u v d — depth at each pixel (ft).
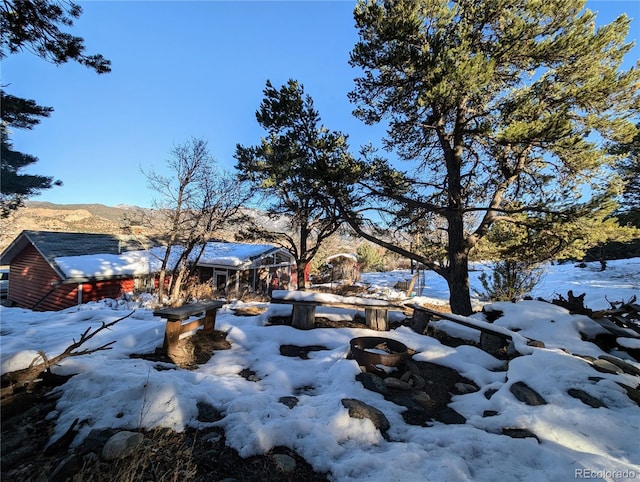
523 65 25.85
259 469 7.26
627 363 13.70
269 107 30.66
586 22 24.56
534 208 24.53
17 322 19.57
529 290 33.01
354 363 12.58
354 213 34.24
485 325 16.46
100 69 15.48
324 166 28.99
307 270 85.40
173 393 9.27
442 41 22.66
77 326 18.04
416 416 10.27
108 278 49.24
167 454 7.37
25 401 8.57
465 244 29.22
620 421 9.21
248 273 67.15
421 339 16.88
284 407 9.50
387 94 28.40
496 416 9.92
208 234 50.08
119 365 11.22
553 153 24.85
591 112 25.85
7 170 42.91
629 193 47.73
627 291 49.16
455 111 30.30
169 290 48.34
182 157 48.42
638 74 22.63
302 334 17.26
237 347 15.62
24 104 27.14
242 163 42.52
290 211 44.32
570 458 7.55
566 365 12.24
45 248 51.21
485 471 7.33
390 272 110.42
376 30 24.38
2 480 6.35
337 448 7.99
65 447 7.40
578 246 28.17
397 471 7.03
